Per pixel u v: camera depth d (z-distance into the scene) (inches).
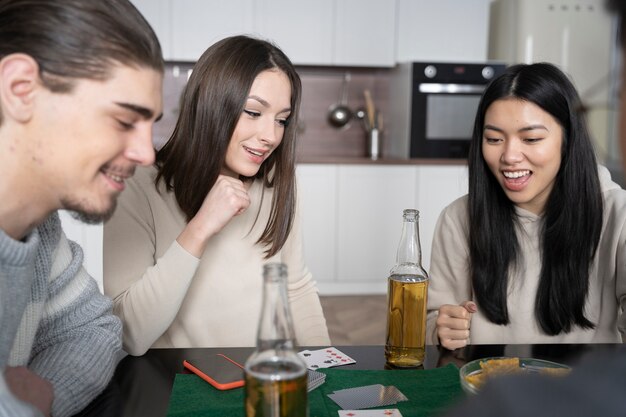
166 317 50.1
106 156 31.2
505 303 60.1
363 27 173.6
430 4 174.7
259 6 169.5
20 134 30.4
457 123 171.9
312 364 44.1
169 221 58.3
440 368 42.8
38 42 29.0
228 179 51.5
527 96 54.4
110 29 29.7
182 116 55.9
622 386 15.5
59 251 42.1
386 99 189.2
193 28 167.6
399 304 43.5
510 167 56.1
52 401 33.0
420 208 171.0
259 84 53.7
